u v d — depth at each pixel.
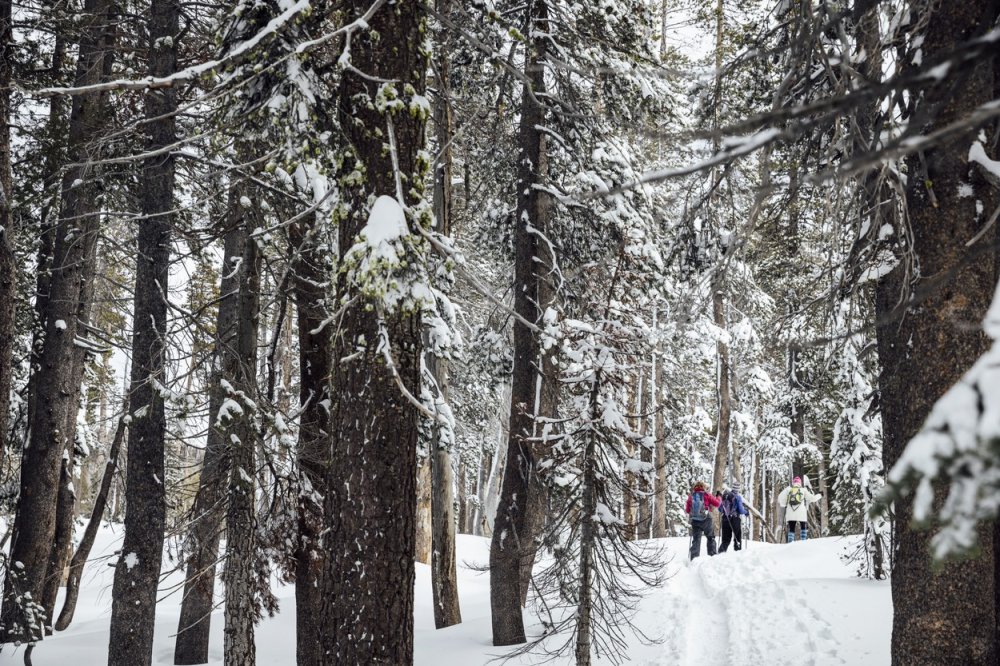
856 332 2.63
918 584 5.66
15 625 11.58
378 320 5.72
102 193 12.15
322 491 9.95
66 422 15.98
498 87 13.32
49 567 15.52
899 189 4.73
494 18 6.82
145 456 10.45
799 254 10.88
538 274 12.27
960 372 5.60
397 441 6.29
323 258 9.68
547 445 10.78
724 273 6.65
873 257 6.15
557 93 12.70
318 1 6.97
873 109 5.64
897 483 1.78
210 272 13.63
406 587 6.26
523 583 12.04
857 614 10.66
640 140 12.87
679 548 21.09
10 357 8.38
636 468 8.76
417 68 6.66
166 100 10.50
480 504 33.75
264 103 6.21
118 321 20.30
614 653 10.15
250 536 8.94
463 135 13.70
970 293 5.64
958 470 1.69
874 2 3.16
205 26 10.84
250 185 8.95
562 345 8.69
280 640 13.16
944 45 5.46
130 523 10.38
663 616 11.86
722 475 23.53
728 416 23.62
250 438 8.97
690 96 12.11
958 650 5.52
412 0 6.66
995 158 5.67
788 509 20.52
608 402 8.68
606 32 12.00
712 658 9.61
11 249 8.39
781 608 11.46
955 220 5.68
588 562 8.55
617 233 12.27
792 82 6.40
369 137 6.35
